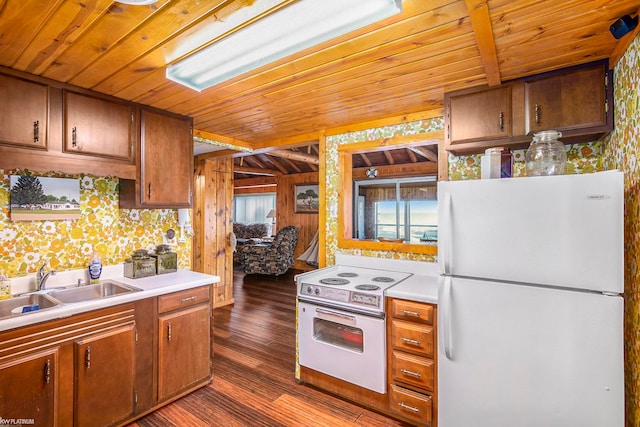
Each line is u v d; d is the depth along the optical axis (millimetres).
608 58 1677
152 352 2105
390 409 2105
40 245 2111
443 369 1715
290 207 7926
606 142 1833
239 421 2057
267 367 2783
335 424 2041
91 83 1997
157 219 2785
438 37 1508
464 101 2113
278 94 2227
